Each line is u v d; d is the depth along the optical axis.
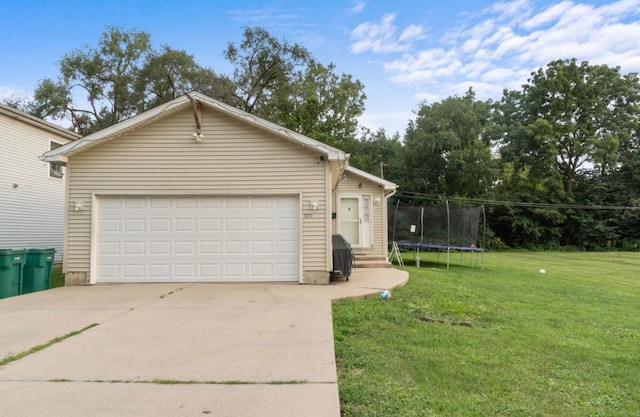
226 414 2.67
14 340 4.33
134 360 3.70
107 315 5.51
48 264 8.45
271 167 8.60
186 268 8.51
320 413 2.69
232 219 8.60
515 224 30.25
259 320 5.23
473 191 29.66
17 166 12.20
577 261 20.12
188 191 8.53
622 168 32.19
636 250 30.19
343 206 13.77
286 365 3.59
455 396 3.18
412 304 6.72
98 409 2.72
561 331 5.41
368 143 34.44
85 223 8.41
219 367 3.54
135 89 26.36
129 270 8.44
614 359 4.29
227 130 8.62
